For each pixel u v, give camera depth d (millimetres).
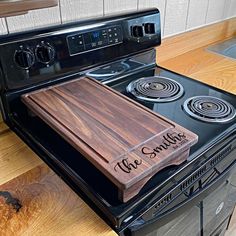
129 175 525
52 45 823
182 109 861
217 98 929
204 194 740
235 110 858
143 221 585
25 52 771
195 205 779
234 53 1589
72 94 806
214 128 773
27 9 629
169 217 650
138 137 622
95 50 929
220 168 783
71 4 929
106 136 622
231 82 1131
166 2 1245
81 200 597
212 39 1595
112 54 987
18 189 623
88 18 946
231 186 1023
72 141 609
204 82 1116
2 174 662
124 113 714
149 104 886
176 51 1402
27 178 652
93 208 581
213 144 710
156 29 1103
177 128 659
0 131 820
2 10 595
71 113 708
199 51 1471
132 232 569
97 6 1004
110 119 686
